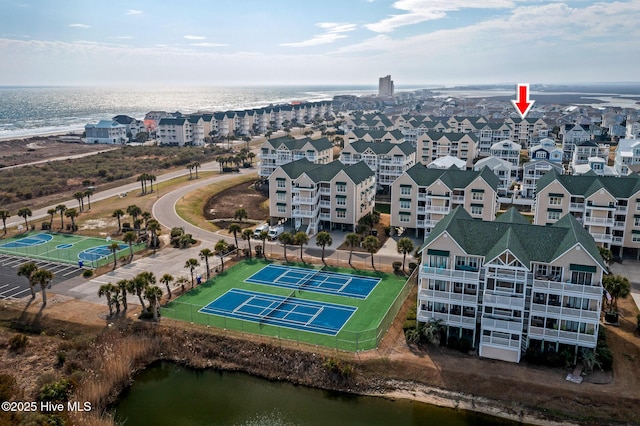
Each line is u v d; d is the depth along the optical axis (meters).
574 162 157.12
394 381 57.62
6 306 73.56
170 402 56.94
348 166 112.25
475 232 64.00
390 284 81.88
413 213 103.31
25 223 111.06
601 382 54.53
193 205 129.25
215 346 64.56
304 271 87.62
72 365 59.72
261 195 142.38
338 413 54.50
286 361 61.31
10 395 51.59
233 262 91.88
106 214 120.62
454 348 61.72
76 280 82.94
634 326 66.06
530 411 52.38
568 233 60.66
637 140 148.12
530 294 59.41
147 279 72.38
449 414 53.31
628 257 91.38
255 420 53.84
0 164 186.12
